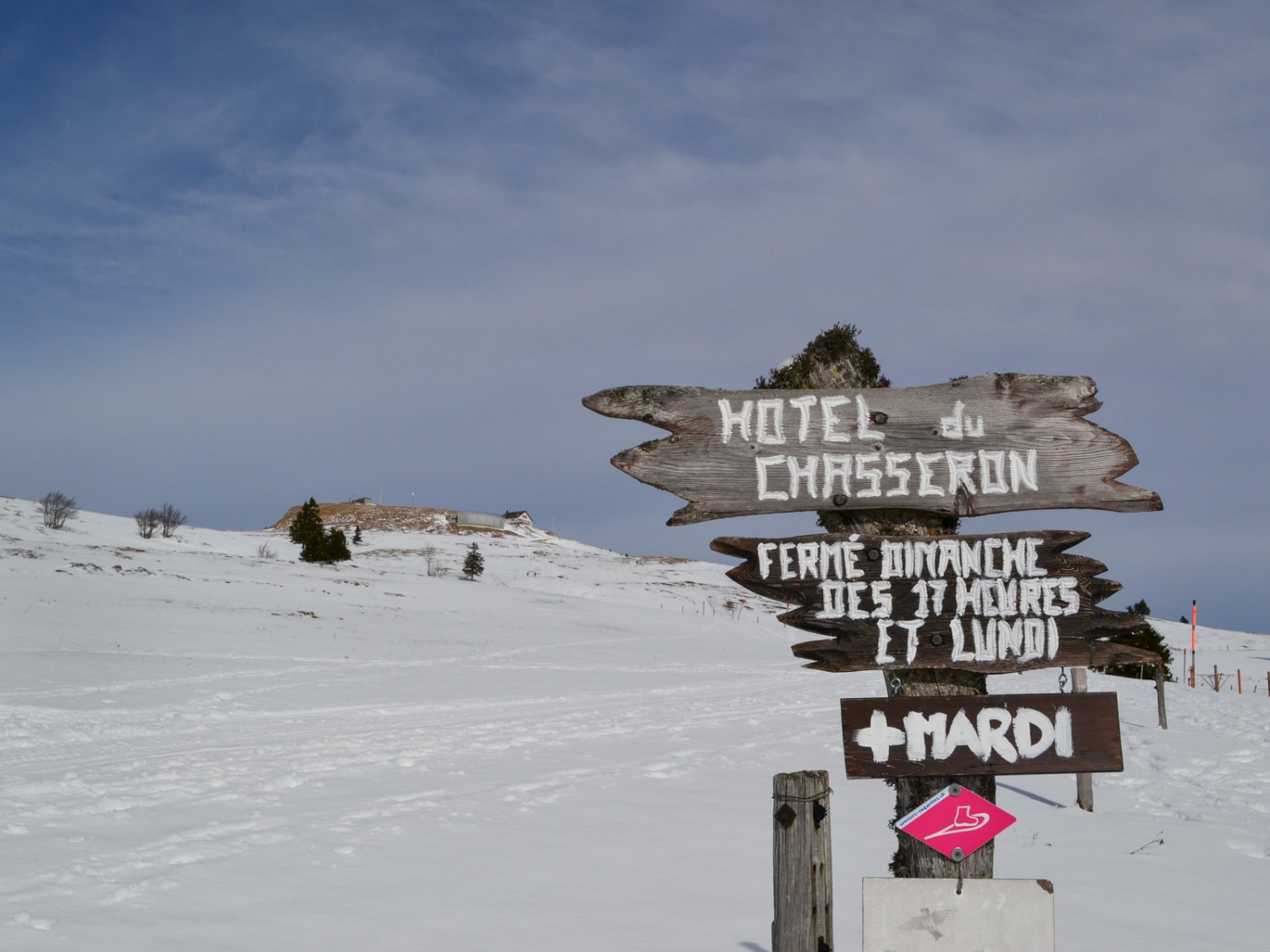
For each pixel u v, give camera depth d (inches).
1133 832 426.9
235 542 3794.3
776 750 635.5
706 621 2610.7
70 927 287.1
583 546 5354.3
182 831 400.2
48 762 573.6
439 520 5467.5
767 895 329.7
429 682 1078.4
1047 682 1032.8
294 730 715.4
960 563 180.9
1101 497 185.6
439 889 329.7
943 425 187.0
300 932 288.7
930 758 175.6
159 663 1065.5
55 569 1845.5
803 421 187.0
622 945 283.1
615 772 550.3
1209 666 2151.8
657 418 186.2
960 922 167.5
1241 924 306.8
